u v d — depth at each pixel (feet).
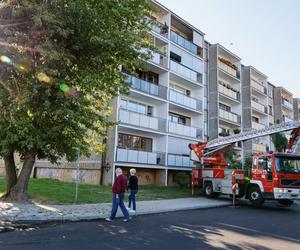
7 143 46.19
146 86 94.79
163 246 25.76
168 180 102.17
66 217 37.47
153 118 95.66
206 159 76.02
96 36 44.98
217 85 130.72
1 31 42.47
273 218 44.80
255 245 27.14
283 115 196.13
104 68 51.70
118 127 87.61
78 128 48.88
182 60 112.88
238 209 56.08
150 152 93.81
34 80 42.83
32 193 55.36
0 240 26.50
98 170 86.53
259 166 61.31
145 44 52.90
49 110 44.65
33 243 25.70
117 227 33.96
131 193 45.85
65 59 44.16
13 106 43.42
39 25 43.06
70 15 44.86
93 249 24.27
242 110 155.43
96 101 56.85
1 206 42.96
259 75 169.99
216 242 27.81
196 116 118.93
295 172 58.80
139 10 51.21
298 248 26.35
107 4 46.47
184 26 118.01
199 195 75.92
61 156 53.67
